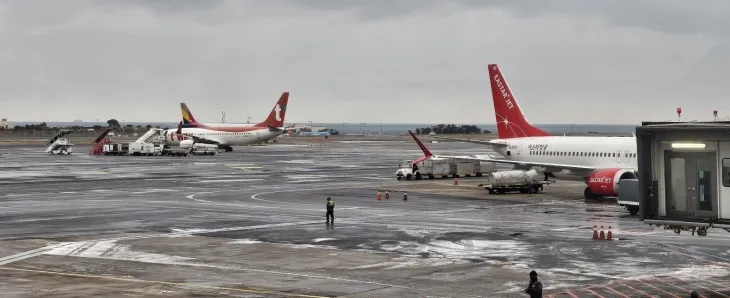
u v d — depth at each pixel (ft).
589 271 128.06
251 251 149.38
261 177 351.25
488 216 203.82
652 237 163.73
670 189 105.50
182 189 287.69
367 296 110.63
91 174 367.45
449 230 177.27
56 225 186.39
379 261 138.41
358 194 269.03
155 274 126.93
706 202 102.58
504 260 138.62
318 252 148.15
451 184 313.73
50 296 110.32
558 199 250.16
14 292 112.98
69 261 138.72
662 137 105.50
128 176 354.74
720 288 114.83
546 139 281.54
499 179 266.57
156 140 614.75
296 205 232.53
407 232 174.40
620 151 253.85
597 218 198.39
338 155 581.94
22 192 273.95
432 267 132.46
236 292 113.19
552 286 116.57
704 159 102.32
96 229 179.63
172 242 160.45
